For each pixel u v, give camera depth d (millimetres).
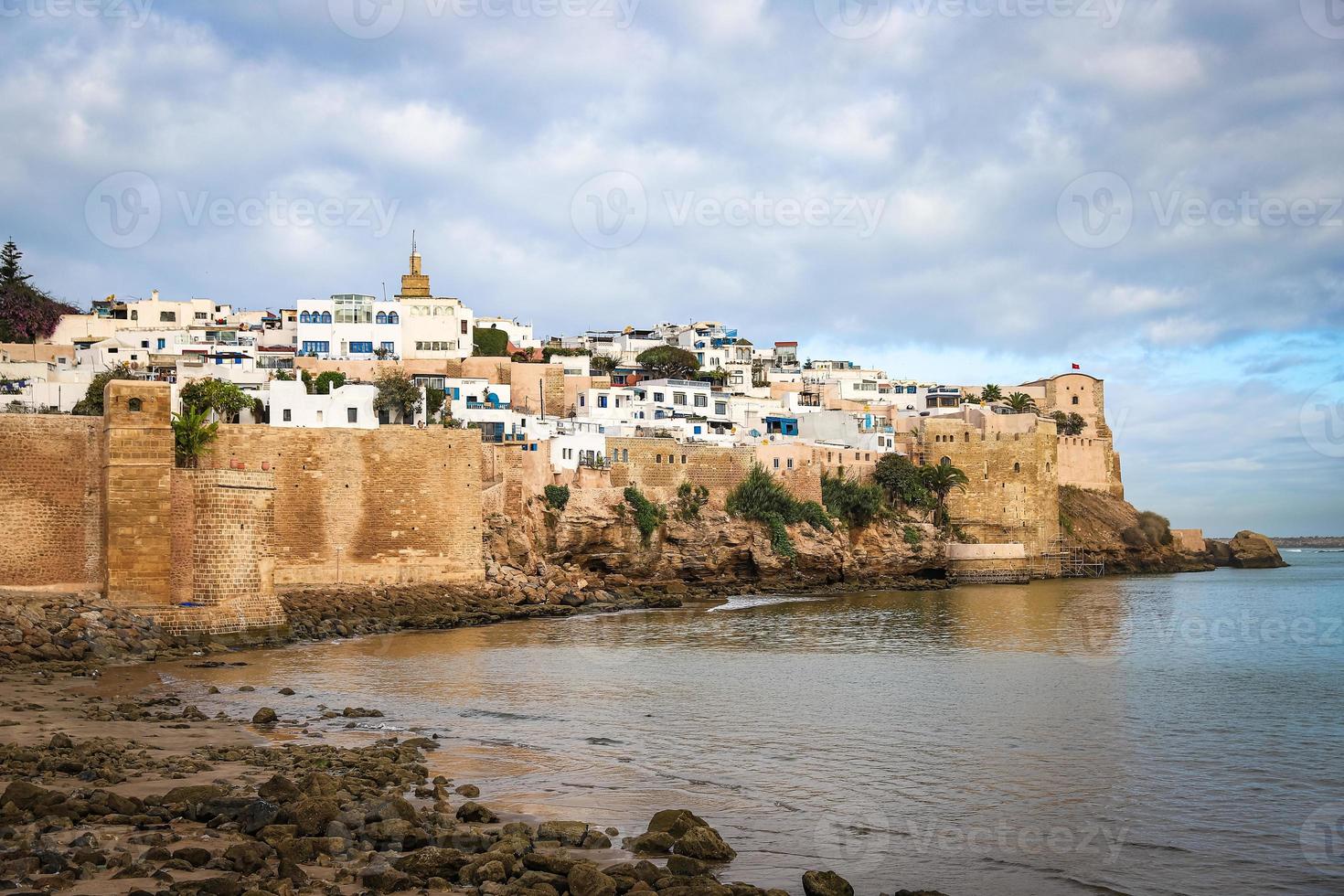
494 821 27078
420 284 145000
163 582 61312
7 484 62719
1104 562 164750
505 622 82312
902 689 51656
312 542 82125
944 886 24750
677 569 112312
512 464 98375
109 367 110938
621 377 149250
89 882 20219
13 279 131875
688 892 21438
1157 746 39531
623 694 48906
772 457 127188
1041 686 53562
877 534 132750
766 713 44750
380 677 52469
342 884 21609
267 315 148500
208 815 24984
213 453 79500
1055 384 186500
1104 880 25422
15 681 47531
